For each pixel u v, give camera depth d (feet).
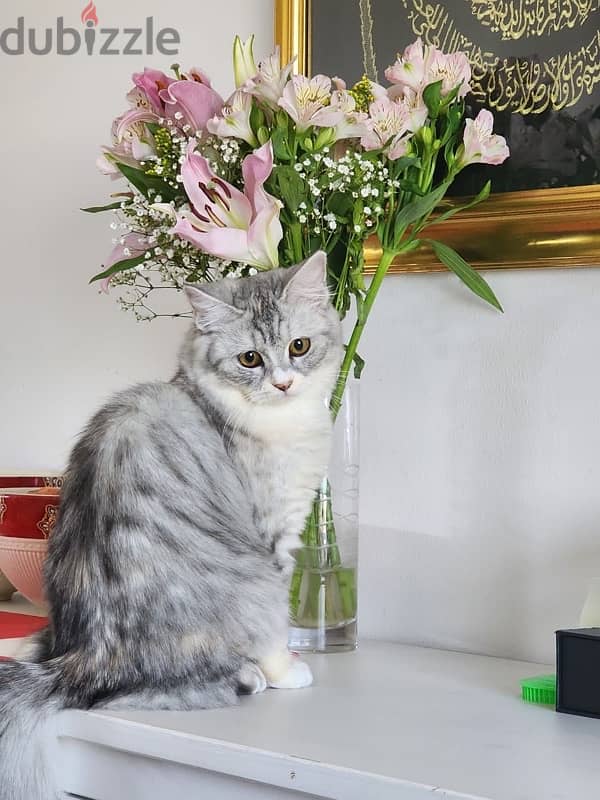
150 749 3.59
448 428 5.10
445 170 4.98
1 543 5.39
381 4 5.16
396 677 4.41
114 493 4.06
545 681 4.06
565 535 4.75
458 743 3.44
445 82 4.68
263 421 4.34
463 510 5.05
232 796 3.52
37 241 6.68
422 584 5.17
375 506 5.33
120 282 5.15
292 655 4.51
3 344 6.88
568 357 4.75
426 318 5.16
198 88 4.48
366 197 4.58
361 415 5.37
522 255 4.81
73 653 4.01
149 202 4.77
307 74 5.37
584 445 4.71
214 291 4.42
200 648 3.95
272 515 4.36
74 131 6.49
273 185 4.62
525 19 4.76
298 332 4.40
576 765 3.22
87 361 6.45
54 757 3.84
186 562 3.98
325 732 3.55
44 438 6.68
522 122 4.79
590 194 4.55
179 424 4.27
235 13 5.79
